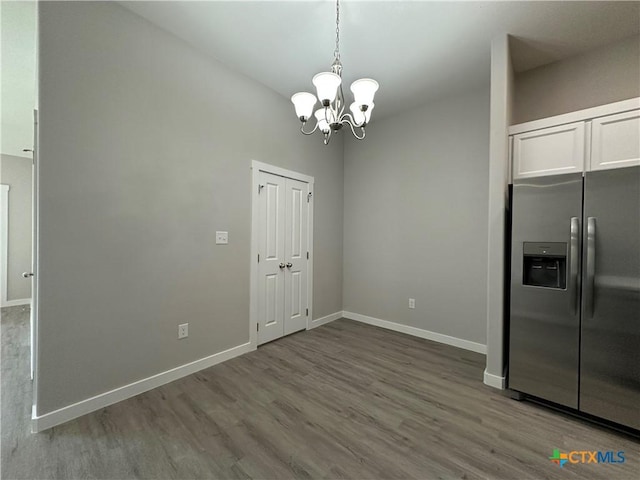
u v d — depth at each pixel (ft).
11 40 7.55
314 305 12.59
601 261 5.84
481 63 8.70
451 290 10.71
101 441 5.39
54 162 5.80
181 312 7.94
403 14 6.77
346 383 7.66
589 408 5.97
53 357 5.82
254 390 7.27
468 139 10.36
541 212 6.56
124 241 6.82
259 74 9.47
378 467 4.86
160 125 7.44
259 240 10.13
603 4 6.34
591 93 7.95
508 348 7.48
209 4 6.59
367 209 13.29
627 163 6.05
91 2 6.25
